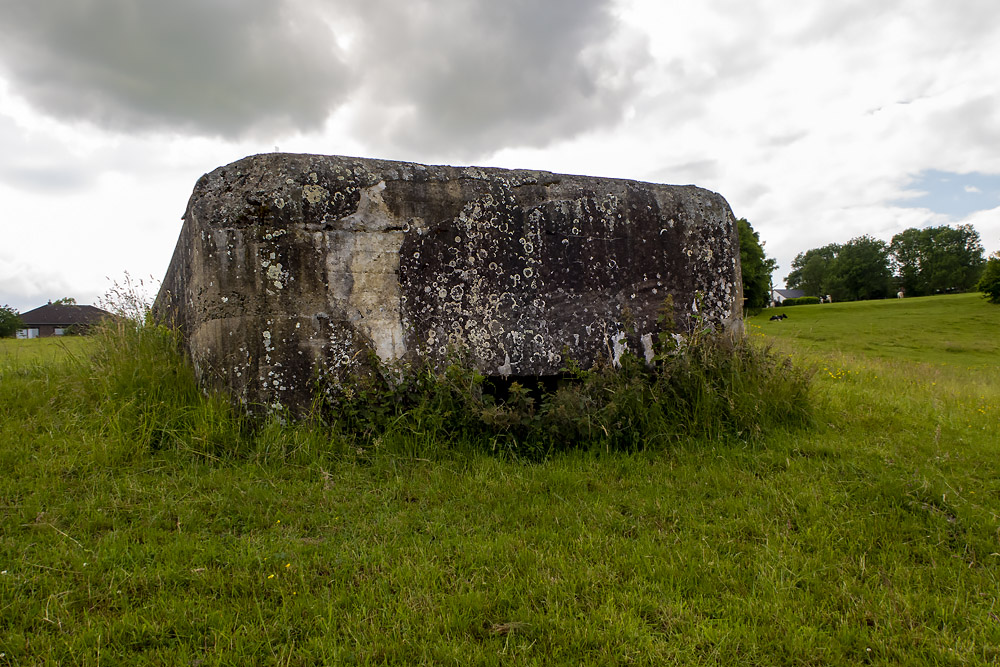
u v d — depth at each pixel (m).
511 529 2.86
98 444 3.38
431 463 3.57
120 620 2.01
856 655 2.06
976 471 3.65
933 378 8.73
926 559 2.70
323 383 3.84
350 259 3.92
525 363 4.26
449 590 2.32
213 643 1.97
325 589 2.27
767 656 2.02
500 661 1.93
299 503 3.01
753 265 38.88
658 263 4.74
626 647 2.01
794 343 7.93
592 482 3.43
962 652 2.05
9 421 3.67
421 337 4.05
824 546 2.74
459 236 4.16
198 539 2.61
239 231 3.76
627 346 4.56
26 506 2.73
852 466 3.58
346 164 3.99
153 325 4.67
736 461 3.76
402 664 1.89
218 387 3.78
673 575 2.47
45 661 1.81
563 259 4.42
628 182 4.75
